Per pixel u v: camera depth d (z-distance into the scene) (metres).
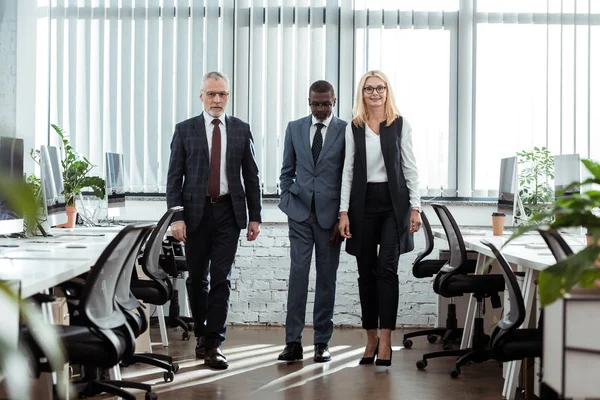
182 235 4.21
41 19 5.99
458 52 5.94
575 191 4.50
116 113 5.98
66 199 5.17
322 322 4.41
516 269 4.54
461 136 5.91
